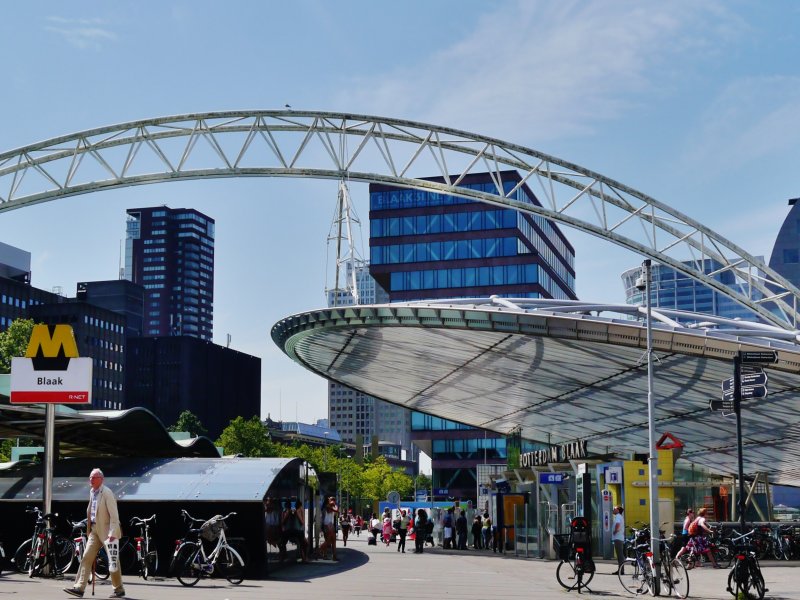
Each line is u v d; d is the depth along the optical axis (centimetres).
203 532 2297
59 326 2264
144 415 3269
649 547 2341
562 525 3856
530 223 13000
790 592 2322
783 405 3891
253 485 2662
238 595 1973
